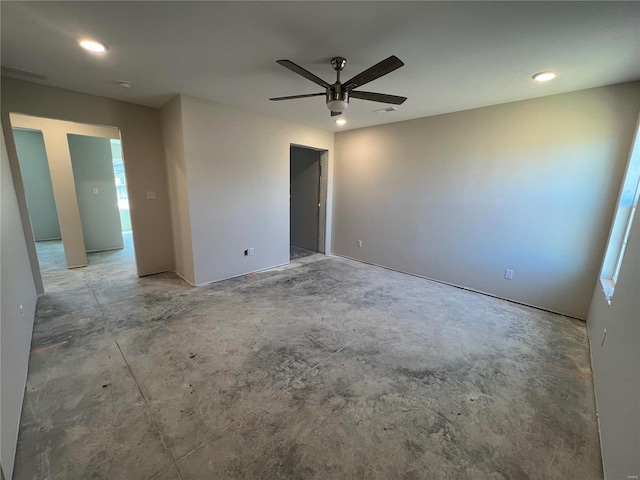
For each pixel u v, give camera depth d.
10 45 2.07
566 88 2.73
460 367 2.16
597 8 1.53
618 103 2.59
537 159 3.08
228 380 1.96
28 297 2.63
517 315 3.06
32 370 2.03
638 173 2.41
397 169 4.39
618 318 1.70
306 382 1.96
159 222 4.11
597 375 1.92
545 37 1.84
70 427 1.56
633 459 1.08
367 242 4.99
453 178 3.77
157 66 2.43
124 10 1.64
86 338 2.46
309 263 4.99
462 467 1.39
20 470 1.33
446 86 2.75
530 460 1.43
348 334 2.61
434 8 1.58
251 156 4.03
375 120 4.22
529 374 2.09
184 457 1.41
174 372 2.03
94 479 1.30
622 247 2.55
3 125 2.87
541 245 3.16
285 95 3.18
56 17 1.71
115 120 3.50
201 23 1.78
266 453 1.44
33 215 6.35
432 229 4.08
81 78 2.73
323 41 1.97
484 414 1.72
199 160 3.49
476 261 3.69
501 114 3.27
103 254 5.39
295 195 6.17
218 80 2.74
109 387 1.87
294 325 2.75
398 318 2.95
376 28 1.80
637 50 1.96
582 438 1.57
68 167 4.26
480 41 1.92
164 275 4.15
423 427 1.62
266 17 1.70
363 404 1.78
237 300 3.31
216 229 3.82
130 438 1.51
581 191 2.86
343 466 1.39
